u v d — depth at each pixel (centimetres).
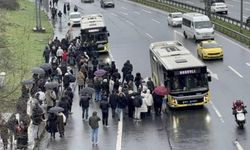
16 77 6556
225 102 6288
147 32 11631
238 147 4838
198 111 6009
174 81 6009
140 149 4925
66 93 6000
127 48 9950
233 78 7419
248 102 6231
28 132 5269
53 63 7375
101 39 9412
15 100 5000
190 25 10594
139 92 5784
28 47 9925
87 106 5844
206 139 5097
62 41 8850
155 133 5347
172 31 11669
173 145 4984
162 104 6106
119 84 6306
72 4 17238
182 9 13975
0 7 14288
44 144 5178
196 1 16262
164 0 15638
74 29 12381
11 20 12744
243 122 5338
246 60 8506
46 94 5925
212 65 8294
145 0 16325
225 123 5559
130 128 5544
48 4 15538
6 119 4809
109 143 5116
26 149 4675
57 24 13262
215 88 6944
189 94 6022
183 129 5428
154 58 6806
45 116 5844
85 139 5262
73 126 5678
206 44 8800
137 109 5778
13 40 10325
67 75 6731
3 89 5347
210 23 10556
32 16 14288
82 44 8750
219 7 13462
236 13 13588
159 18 13612
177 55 6500
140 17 13925
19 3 16112
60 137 5338
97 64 7569
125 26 12544
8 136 4578
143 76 7731
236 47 9606
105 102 5562
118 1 17462
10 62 7025
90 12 15275
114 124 5700
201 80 6050
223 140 5047
